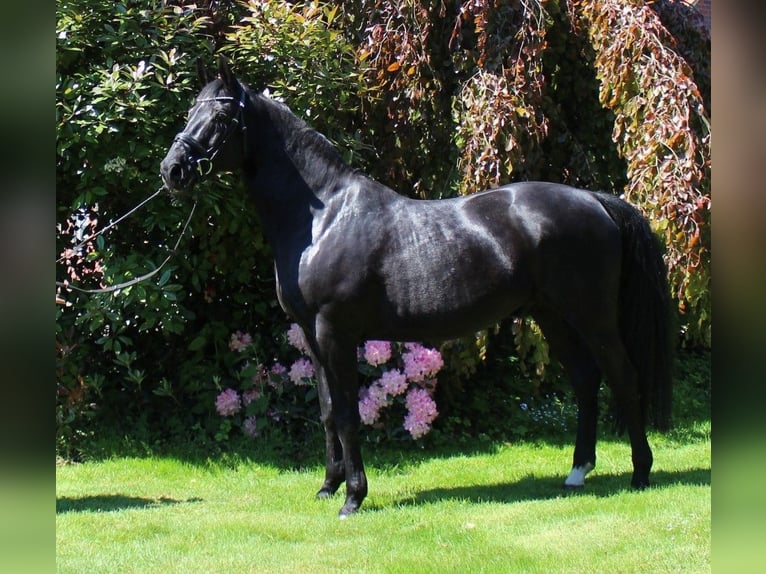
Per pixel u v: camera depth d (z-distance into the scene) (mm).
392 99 5656
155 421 5859
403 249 3967
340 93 5484
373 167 5945
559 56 6203
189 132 3891
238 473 5070
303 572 3150
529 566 3104
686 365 7309
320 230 3965
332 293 3893
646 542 3305
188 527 3848
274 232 4102
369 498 4336
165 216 5266
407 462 5234
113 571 3209
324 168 4070
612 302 4012
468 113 5316
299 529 3762
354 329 3965
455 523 3740
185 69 5211
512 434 5930
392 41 5555
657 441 5582
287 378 5609
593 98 6289
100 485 4867
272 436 5496
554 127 6215
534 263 3988
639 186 4863
